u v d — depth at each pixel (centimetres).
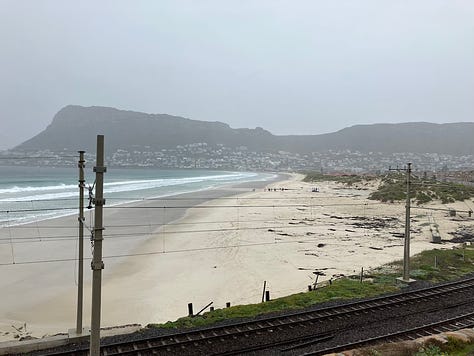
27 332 1673
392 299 1944
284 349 1407
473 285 2194
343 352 1307
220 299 2144
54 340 1402
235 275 2545
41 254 2945
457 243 3562
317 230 4091
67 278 2450
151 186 9325
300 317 1683
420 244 3497
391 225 4503
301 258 2948
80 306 1464
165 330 1536
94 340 986
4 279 2391
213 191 8231
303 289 2277
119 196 6669
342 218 4959
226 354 1355
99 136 921
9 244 3189
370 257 2984
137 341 1398
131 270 2639
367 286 2156
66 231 3731
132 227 4078
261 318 1659
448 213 5338
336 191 8719
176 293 2227
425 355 1251
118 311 1962
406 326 1608
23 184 9469
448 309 1852
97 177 938
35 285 2312
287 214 5194
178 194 7319
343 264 2786
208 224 4359
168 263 2809
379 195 6856
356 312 1759
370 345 1419
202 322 1625
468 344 1388
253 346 1416
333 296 1983
